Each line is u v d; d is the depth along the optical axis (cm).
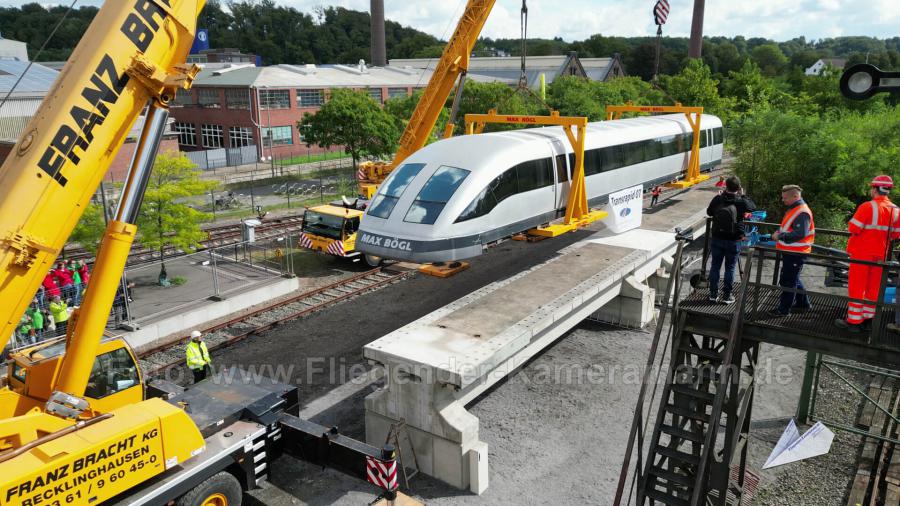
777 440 1147
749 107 5822
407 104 4788
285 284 1966
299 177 4506
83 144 702
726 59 11938
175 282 1966
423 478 1053
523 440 1149
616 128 2062
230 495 894
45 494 682
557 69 7919
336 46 14188
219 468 866
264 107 5178
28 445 706
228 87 5219
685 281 1928
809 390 1188
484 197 1404
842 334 701
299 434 991
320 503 981
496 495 1002
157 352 1522
